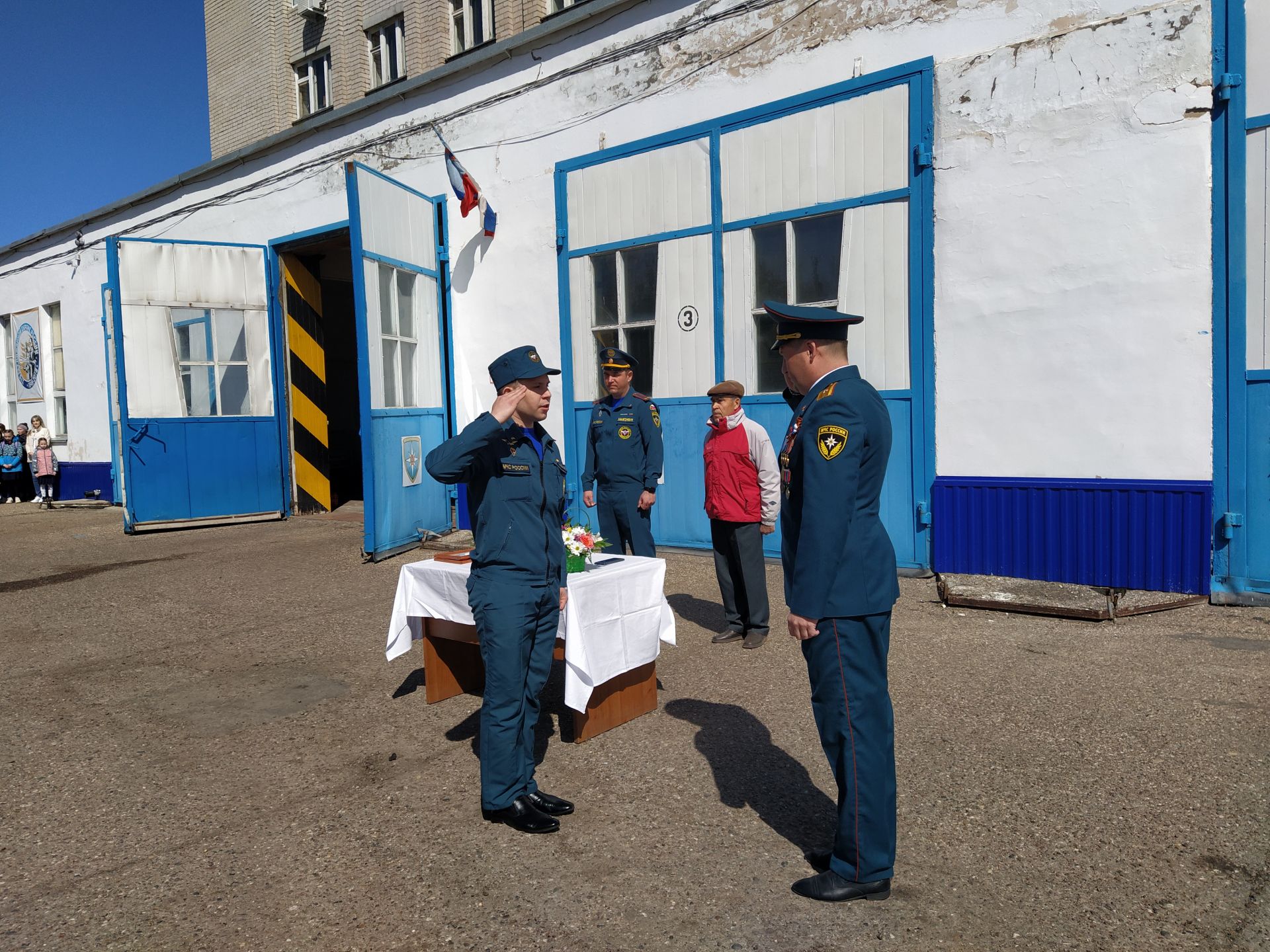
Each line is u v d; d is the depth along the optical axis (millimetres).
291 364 12188
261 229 12180
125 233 14453
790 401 2986
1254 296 5539
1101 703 4184
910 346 6797
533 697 3414
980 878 2814
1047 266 6180
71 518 13516
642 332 8391
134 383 10836
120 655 5664
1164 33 5676
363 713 4531
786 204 7340
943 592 6219
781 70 7312
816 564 2590
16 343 17719
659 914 2693
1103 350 6012
